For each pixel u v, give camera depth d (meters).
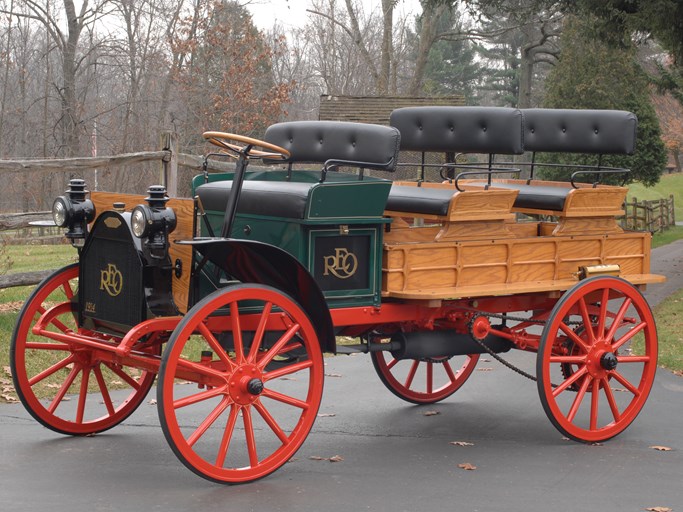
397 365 8.35
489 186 6.64
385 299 5.71
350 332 5.99
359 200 5.31
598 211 6.52
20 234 16.98
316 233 5.23
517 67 54.88
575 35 28.48
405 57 41.06
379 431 6.21
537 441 6.03
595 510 4.59
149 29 26.45
